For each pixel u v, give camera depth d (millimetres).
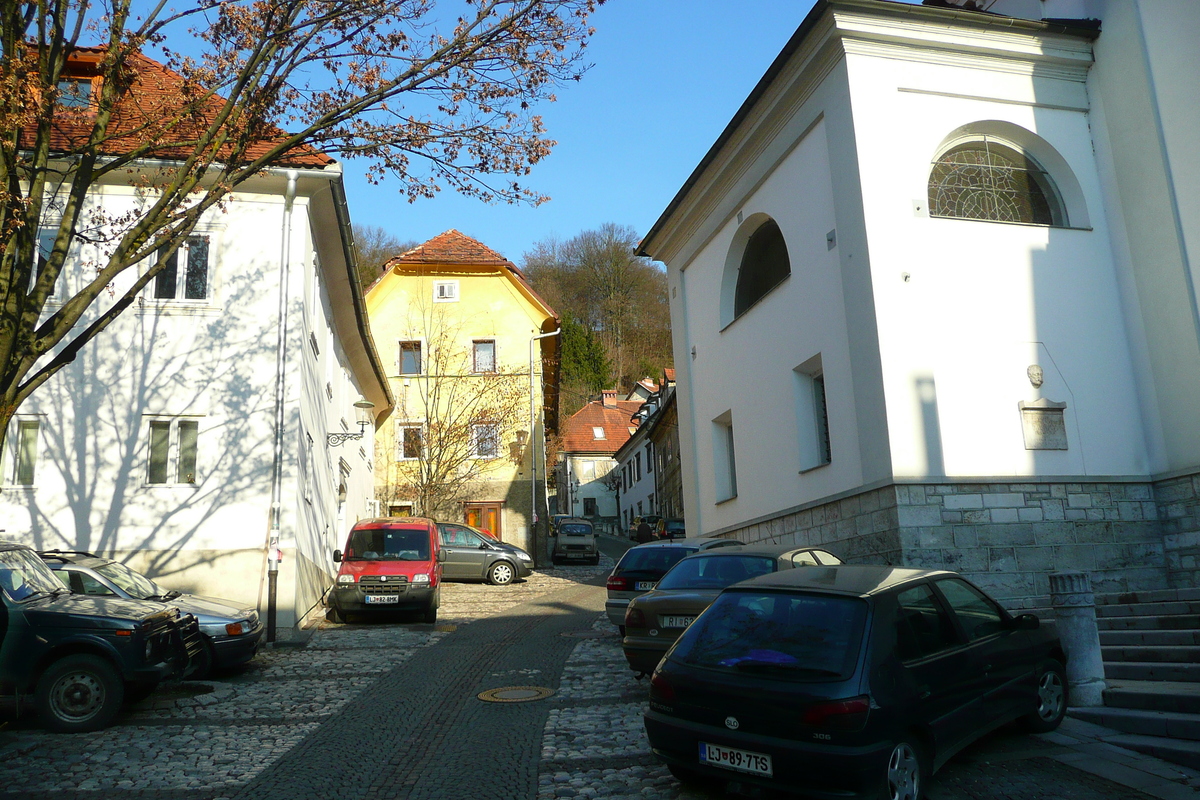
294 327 14992
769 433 15898
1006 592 11836
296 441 14578
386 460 29688
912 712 5227
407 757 7012
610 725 7820
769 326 15945
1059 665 7262
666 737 5555
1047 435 12602
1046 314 13062
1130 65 13281
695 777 5961
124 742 7613
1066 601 7996
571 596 20141
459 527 23906
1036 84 13891
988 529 11977
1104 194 13766
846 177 13125
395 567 15727
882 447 12086
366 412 27094
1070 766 6254
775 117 15328
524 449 29984
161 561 13938
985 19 13328
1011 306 12945
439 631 14773
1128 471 12773
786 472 15219
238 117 9266
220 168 14945
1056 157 13812
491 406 29609
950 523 11883
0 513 13789
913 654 5551
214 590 13930
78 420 14219
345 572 15648
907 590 5969
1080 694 7746
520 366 30922
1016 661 6664
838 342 13516
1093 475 12578
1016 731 7113
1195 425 12188
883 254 12602
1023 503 12195
